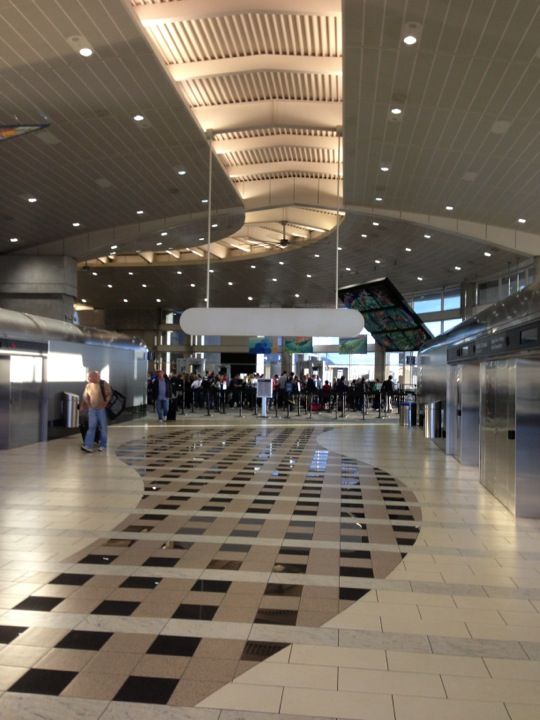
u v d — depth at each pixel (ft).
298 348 106.73
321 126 44.83
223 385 87.25
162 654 12.03
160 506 25.00
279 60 37.09
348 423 71.92
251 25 33.73
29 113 38.17
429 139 40.29
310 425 67.87
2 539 19.98
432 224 60.08
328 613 14.19
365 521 23.09
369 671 11.48
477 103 34.30
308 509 24.97
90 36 29.66
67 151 44.96
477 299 103.04
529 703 10.47
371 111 36.29
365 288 68.74
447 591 15.70
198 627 13.32
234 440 50.52
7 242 69.97
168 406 71.36
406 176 48.75
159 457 39.32
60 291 71.05
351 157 44.80
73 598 14.90
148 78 34.30
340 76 39.09
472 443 37.86
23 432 44.55
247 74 39.24
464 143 40.57
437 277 101.50
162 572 16.88
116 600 14.80
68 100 36.58
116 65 32.65
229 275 110.01
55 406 48.96
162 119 39.96
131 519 22.77
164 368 150.71
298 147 53.06
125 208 60.39
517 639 12.94
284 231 81.76
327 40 34.86
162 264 101.24
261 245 95.81
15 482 30.07
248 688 10.79
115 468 34.55
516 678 11.31
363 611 14.33
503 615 14.19
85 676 11.13
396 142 41.24
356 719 9.91
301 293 129.49
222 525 22.08
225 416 81.76
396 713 10.10
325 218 76.38
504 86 32.04
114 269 104.63
